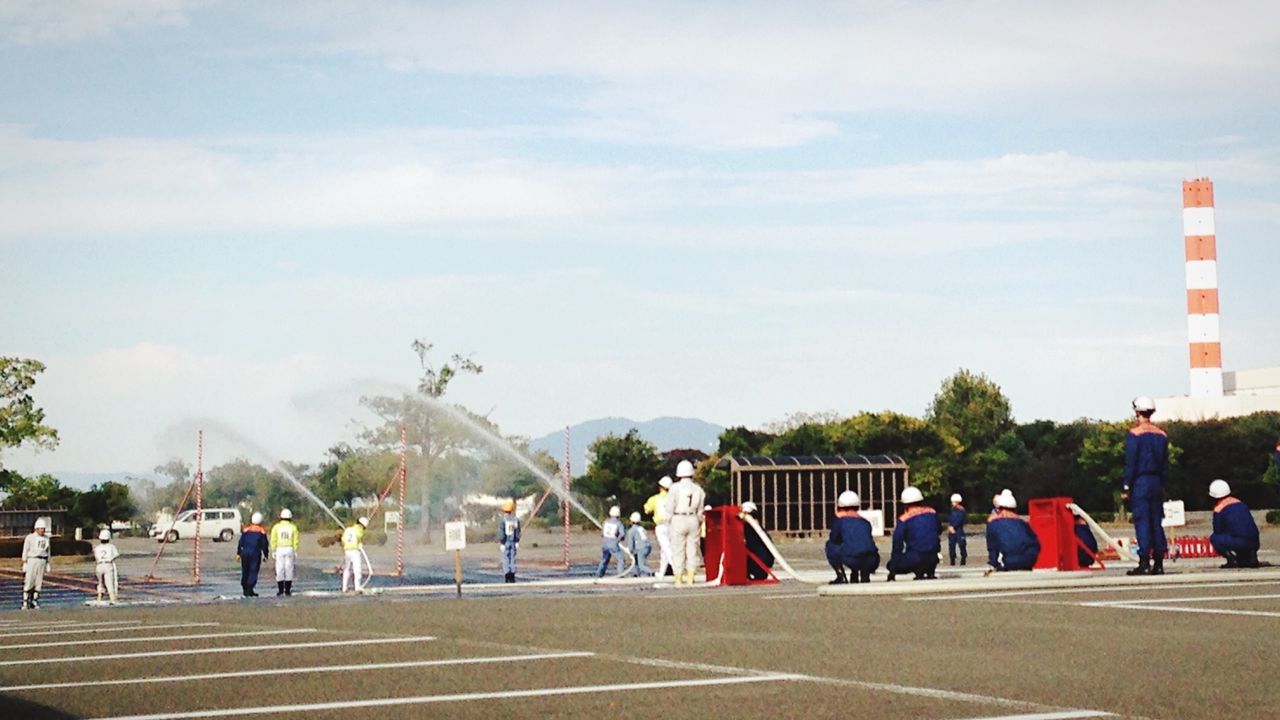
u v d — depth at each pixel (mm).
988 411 105500
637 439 88250
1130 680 11234
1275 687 10758
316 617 19938
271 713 10727
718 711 10258
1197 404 123125
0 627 20281
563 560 49531
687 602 21203
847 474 63656
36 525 30328
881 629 15734
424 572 42344
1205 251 128125
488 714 10375
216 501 86312
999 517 25609
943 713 9914
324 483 80000
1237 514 24906
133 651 15602
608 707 10578
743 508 28656
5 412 64062
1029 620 16281
